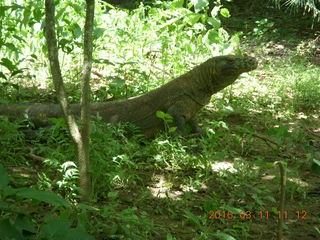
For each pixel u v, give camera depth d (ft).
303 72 30.55
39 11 20.39
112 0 46.21
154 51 28.55
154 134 18.26
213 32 24.36
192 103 18.24
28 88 23.00
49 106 18.20
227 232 11.42
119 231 10.23
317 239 11.66
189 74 18.44
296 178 15.76
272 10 57.77
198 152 17.31
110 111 18.10
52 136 15.74
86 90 10.95
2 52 24.44
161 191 13.76
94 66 27.40
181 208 12.66
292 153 18.58
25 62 25.34
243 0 60.29
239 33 25.84
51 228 6.93
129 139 17.98
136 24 27.63
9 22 21.80
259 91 27.30
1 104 18.06
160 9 27.58
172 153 15.67
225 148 17.43
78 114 17.99
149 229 10.68
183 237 11.03
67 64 26.86
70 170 11.75
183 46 25.35
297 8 50.60
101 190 12.70
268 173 15.99
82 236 6.89
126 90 21.99
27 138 16.70
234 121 22.48
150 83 23.54
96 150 13.80
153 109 18.10
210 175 15.15
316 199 14.29
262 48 40.55
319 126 23.20
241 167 15.44
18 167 13.97
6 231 6.61
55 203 6.74
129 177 13.53
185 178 14.83
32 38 24.70
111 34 26.55
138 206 12.57
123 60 26.76
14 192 6.81
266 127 21.83
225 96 25.29
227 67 17.75
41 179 12.31
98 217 10.96
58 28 20.93
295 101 26.21
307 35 49.08
